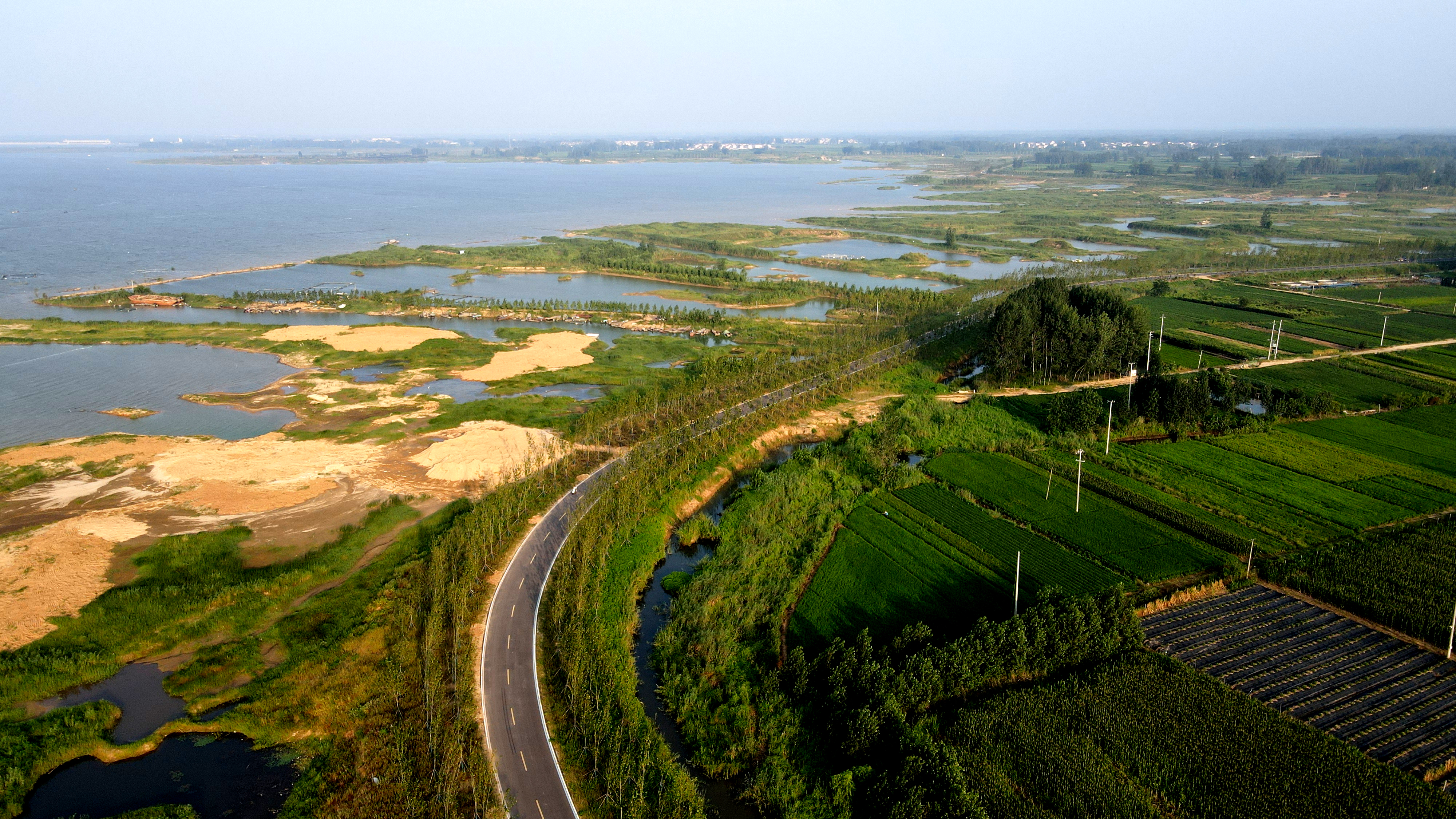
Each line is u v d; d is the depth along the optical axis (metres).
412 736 72.38
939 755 67.12
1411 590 94.44
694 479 126.56
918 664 76.44
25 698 77.75
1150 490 121.56
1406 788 66.44
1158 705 75.56
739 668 83.25
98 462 129.50
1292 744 71.12
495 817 62.41
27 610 89.69
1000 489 123.19
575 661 77.88
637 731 71.31
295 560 101.56
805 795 67.69
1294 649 85.88
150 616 89.19
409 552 103.81
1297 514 114.06
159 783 68.81
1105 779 66.75
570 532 106.62
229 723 74.75
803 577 99.31
